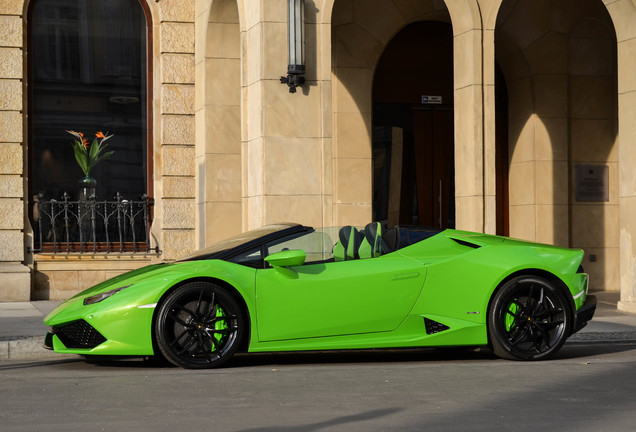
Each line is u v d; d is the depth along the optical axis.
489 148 11.33
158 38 14.50
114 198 14.34
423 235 7.83
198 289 7.15
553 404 5.51
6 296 13.47
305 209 11.52
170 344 7.11
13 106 13.66
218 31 13.70
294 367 7.32
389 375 6.77
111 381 6.56
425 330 7.56
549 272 7.69
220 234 13.77
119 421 5.05
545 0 14.05
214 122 13.79
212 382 6.46
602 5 14.20
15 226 13.62
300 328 7.32
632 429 4.77
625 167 11.34
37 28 14.12
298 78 11.47
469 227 11.34
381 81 14.29
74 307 7.26
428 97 14.43
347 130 13.77
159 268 7.58
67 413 5.32
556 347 7.64
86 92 14.33
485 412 5.25
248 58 12.11
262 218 11.43
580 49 14.31
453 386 6.22
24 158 13.78
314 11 11.61
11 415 5.28
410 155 14.42
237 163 13.86
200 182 14.07
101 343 7.11
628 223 11.32
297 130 11.52
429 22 14.40
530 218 14.20
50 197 14.09
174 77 14.45
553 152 14.20
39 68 14.12
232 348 7.22
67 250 13.99
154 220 14.42
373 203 14.27
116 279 7.73
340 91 13.76
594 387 6.16
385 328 7.47
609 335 9.29
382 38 13.87
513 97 14.57
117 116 14.44
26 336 8.88
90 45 14.37
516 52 14.16
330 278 7.38
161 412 5.32
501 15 13.96
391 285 7.46
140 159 14.50
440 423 4.93
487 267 7.59
